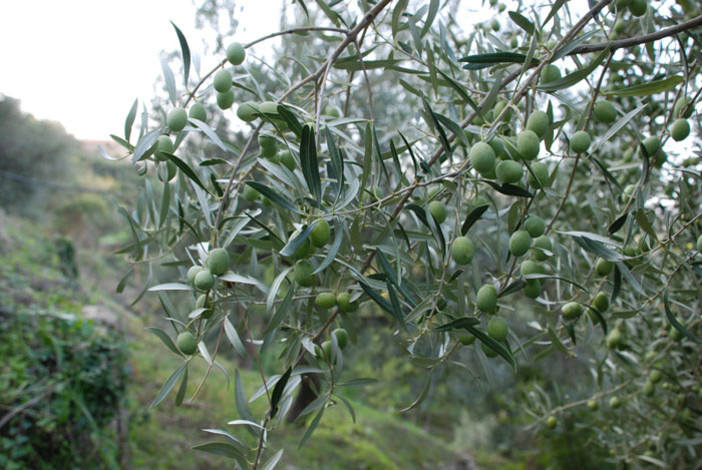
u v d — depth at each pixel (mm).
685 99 589
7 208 6918
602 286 693
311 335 604
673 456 944
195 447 494
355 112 1467
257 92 627
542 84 510
